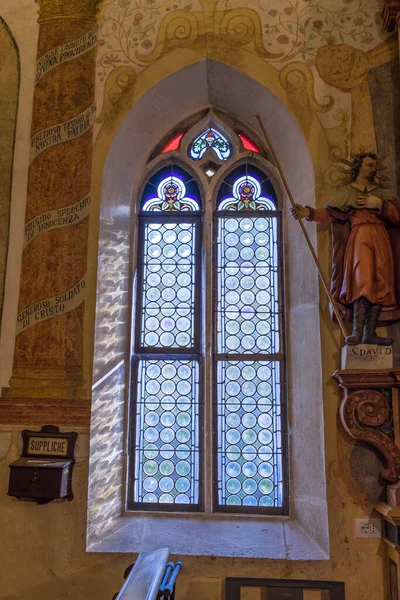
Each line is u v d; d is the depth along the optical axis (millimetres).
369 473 3459
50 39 4246
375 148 3844
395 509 3156
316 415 3658
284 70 4031
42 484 3434
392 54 3961
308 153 3904
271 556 3445
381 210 3568
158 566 2543
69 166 4031
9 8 4336
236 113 4574
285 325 4285
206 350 4238
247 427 4164
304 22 4102
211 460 4070
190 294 4426
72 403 3670
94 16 4258
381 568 3348
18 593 3461
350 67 3988
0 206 4004
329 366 3598
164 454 4156
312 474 3676
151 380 4281
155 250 4520
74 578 3465
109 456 3883
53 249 3918
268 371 4246
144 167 4617
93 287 3834
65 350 3770
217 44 4117
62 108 4125
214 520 3939
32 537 3516
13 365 3777
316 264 3570
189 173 4629
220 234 4520
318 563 3383
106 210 4055
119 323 4172
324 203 3801
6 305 3865
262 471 4090
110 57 4184
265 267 4430
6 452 3635
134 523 3867
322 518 3488
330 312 3637
